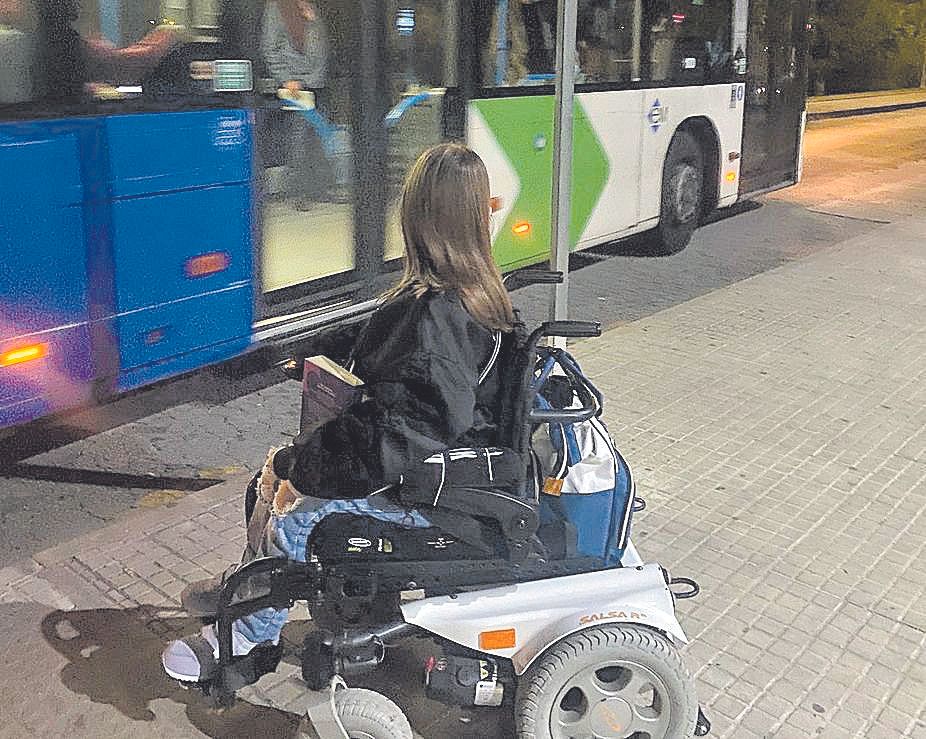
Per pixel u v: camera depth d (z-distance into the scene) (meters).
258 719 3.20
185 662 2.97
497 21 7.00
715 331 7.30
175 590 3.89
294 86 5.68
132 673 3.41
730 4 9.99
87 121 4.67
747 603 3.86
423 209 2.55
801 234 11.42
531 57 7.38
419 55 6.45
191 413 5.96
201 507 4.55
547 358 2.86
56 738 3.11
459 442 2.64
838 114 26.42
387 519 2.75
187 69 5.09
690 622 3.73
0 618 3.70
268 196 5.64
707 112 9.98
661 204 9.61
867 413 5.79
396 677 3.38
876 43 34.91
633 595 2.78
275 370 6.69
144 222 5.01
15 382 4.59
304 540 2.77
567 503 2.88
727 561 4.16
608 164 8.61
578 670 2.72
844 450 5.27
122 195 4.88
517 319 2.70
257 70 5.46
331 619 2.93
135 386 5.15
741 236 11.27
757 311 7.84
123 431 5.67
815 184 15.17
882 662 3.54
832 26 34.44
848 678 3.45
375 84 6.16
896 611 3.84
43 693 3.30
